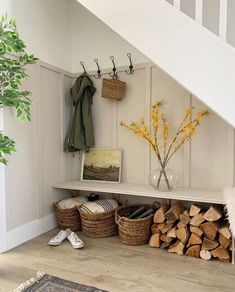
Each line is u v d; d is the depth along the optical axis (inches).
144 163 109.0
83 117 113.2
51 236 101.6
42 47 105.0
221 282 70.4
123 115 112.5
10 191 90.4
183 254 87.1
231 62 58.6
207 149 98.4
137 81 109.3
